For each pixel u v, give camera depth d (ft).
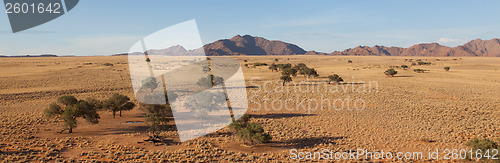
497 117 132.57
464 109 149.28
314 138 98.78
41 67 404.98
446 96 194.59
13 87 204.74
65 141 86.38
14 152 75.72
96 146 83.30
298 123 119.14
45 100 160.35
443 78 307.58
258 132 88.99
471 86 246.27
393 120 125.80
